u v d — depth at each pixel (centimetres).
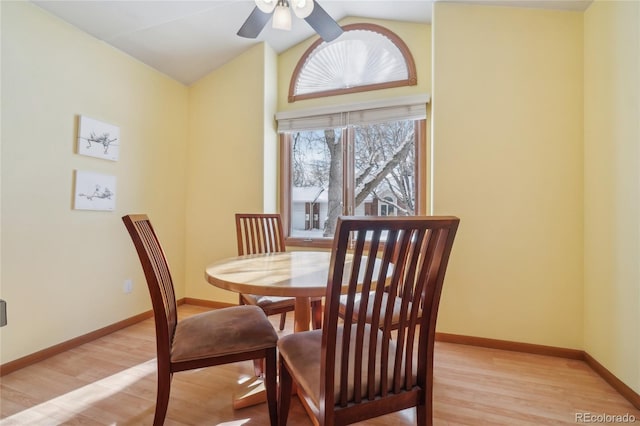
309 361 106
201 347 125
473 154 221
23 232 189
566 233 203
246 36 197
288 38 293
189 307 307
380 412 97
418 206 262
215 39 270
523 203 211
